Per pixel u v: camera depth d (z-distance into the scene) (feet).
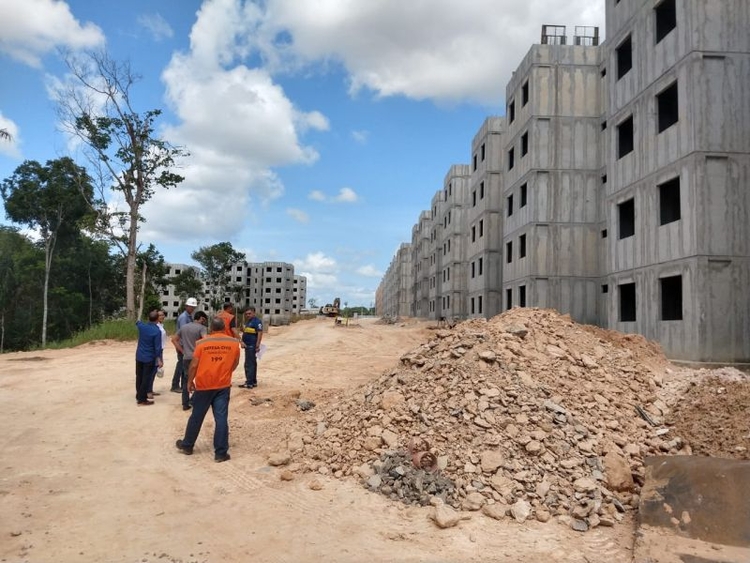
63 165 136.56
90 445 24.14
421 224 236.22
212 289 247.91
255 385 39.17
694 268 45.42
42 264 150.30
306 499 18.06
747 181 45.85
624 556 14.16
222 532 15.19
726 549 13.91
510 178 96.78
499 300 112.88
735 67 46.78
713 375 30.27
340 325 144.25
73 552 13.57
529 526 15.99
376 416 23.38
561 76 84.84
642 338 37.01
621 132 62.44
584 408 23.13
